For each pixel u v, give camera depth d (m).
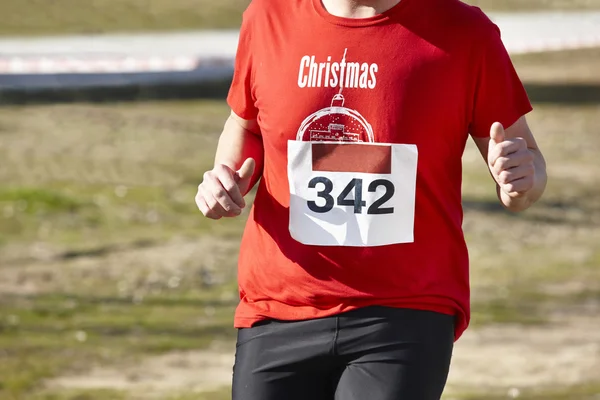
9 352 18.53
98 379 17.33
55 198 29.95
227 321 21.05
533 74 58.44
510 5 86.94
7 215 28.25
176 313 21.48
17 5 73.69
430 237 7.94
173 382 17.16
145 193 31.53
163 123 42.62
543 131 43.97
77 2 75.94
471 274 24.86
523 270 25.30
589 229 29.67
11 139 38.06
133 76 52.94
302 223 7.98
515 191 7.59
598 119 46.53
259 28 8.23
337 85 7.86
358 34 7.88
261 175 9.09
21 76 51.50
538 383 17.19
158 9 76.12
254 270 8.23
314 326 7.95
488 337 19.92
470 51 7.90
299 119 7.93
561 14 82.31
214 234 27.83
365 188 7.84
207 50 61.31
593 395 16.50
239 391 8.19
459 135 8.01
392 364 7.77
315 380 8.11
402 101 7.79
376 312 7.84
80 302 22.00
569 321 21.14
